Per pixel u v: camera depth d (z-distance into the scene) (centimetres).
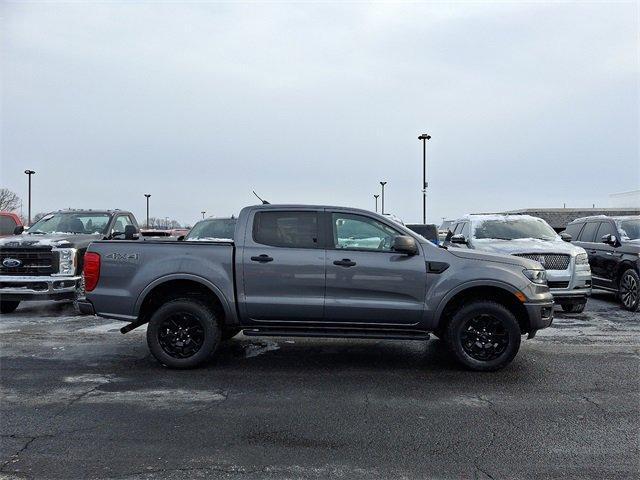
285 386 554
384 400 509
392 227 628
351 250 616
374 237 626
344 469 362
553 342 770
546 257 982
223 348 730
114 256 622
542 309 612
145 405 491
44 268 992
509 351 601
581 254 998
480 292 631
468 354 609
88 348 730
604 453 389
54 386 550
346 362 656
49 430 428
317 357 681
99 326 901
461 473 356
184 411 475
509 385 559
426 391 538
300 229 626
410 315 607
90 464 366
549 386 555
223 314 640
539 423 449
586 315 1018
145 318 641
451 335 608
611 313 1045
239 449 394
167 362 612
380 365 641
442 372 609
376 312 607
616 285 1119
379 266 607
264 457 380
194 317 616
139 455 381
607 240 1119
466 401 506
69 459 374
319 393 530
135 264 618
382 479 347
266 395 523
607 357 681
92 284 624
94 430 429
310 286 609
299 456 382
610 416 466
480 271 605
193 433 424
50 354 695
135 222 1331
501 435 423
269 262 611
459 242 1124
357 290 608
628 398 516
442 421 454
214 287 610
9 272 989
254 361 660
